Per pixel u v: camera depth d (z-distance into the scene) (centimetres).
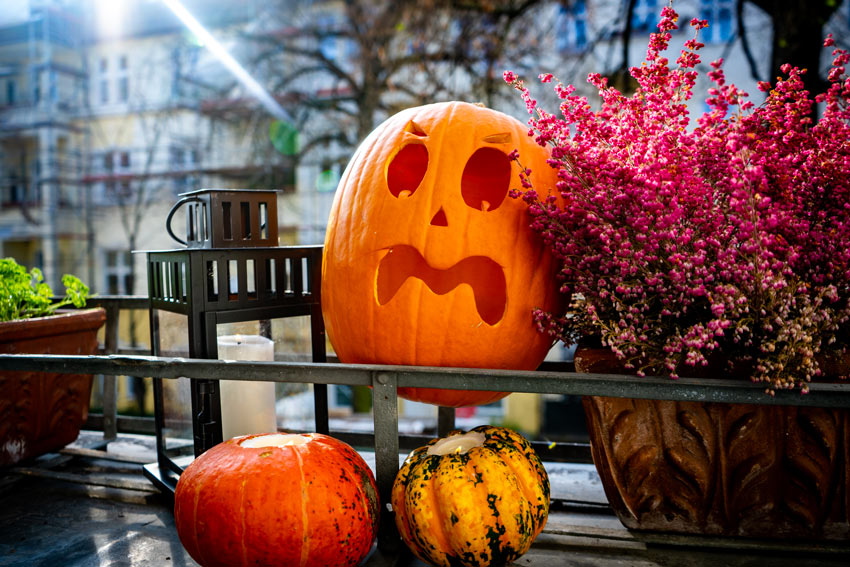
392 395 118
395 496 113
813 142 109
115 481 157
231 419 145
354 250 134
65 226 1339
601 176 114
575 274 125
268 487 103
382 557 120
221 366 125
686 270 103
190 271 132
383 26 833
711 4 786
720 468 115
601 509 146
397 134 139
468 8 662
